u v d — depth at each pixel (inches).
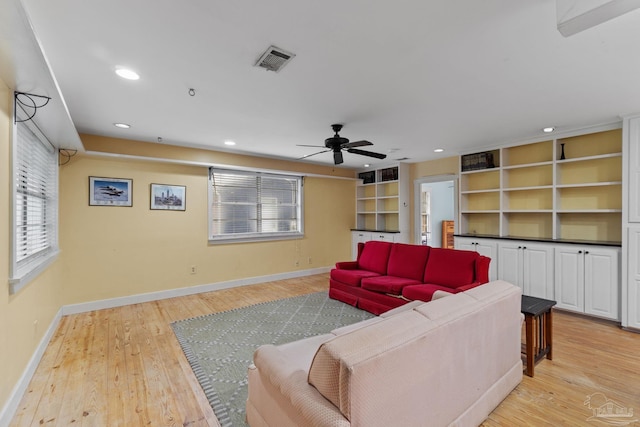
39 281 104.5
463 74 90.9
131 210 165.6
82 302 150.9
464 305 65.2
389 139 169.2
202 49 76.4
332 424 40.0
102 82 94.4
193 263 186.9
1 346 70.0
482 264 125.6
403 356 48.2
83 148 138.7
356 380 41.4
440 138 167.5
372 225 273.4
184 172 183.9
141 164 169.2
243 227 211.3
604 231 148.1
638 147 122.8
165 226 176.7
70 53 77.4
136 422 70.7
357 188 280.5
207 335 121.0
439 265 139.1
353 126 143.7
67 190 147.6
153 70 87.0
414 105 116.3
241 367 96.0
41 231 120.5
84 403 77.5
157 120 132.6
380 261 167.0
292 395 47.1
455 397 60.5
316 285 208.7
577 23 54.3
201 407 76.2
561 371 92.5
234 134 156.6
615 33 69.8
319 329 127.7
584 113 125.9
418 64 84.8
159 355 103.8
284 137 162.9
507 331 78.7
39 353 99.8
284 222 233.3
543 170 170.1
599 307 133.9
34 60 63.9
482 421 69.1
